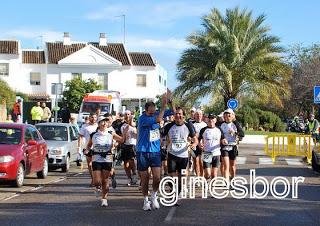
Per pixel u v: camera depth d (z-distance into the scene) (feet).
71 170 69.26
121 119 53.88
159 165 37.60
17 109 96.73
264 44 128.98
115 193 46.52
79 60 196.13
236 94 132.26
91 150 39.91
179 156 39.91
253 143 133.80
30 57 197.88
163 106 37.22
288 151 88.74
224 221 33.91
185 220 34.12
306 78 190.49
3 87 129.29
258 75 131.23
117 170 69.10
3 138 52.80
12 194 46.37
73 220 34.09
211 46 126.52
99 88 181.06
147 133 37.42
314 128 85.92
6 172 49.37
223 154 47.42
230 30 129.59
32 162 54.49
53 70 196.03
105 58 198.18
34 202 41.75
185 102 131.64
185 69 130.82
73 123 80.18
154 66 204.23
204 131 45.75
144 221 33.71
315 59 197.98
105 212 37.04
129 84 201.77
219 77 129.18
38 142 57.41
